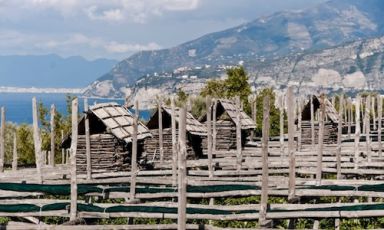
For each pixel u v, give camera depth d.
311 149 37.00
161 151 31.44
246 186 21.86
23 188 23.34
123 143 30.16
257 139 47.78
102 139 29.81
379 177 26.98
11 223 18.84
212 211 18.53
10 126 53.31
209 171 26.23
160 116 31.59
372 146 35.75
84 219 18.89
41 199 21.39
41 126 52.47
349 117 44.41
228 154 35.66
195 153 35.62
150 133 32.50
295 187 21.66
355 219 19.66
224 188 21.89
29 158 51.81
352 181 22.70
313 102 43.03
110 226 17.38
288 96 19.75
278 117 55.94
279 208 18.38
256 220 17.92
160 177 26.33
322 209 18.12
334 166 28.23
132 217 18.75
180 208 15.37
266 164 17.23
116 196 22.30
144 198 21.92
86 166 29.61
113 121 30.28
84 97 28.92
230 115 39.50
